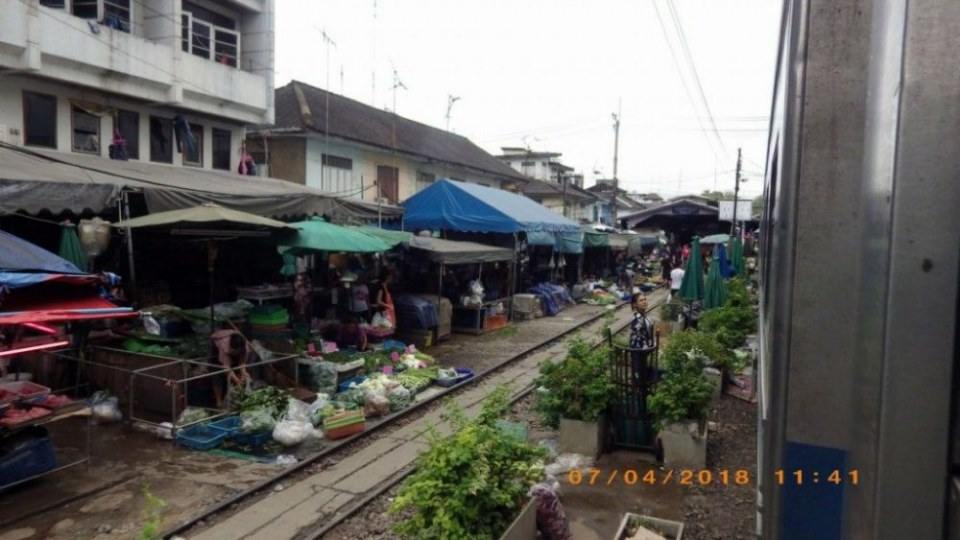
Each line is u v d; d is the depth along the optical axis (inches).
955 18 41.8
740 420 331.3
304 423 298.5
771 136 130.4
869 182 47.8
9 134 494.6
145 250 446.0
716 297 563.2
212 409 313.7
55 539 205.2
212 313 342.6
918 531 42.4
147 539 156.5
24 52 482.6
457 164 1088.8
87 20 527.8
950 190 41.6
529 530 176.9
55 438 291.0
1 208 312.7
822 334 53.5
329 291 482.9
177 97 609.0
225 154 714.8
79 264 341.7
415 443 306.0
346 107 1012.5
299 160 812.0
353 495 244.8
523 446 187.6
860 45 52.1
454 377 419.2
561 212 1605.6
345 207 558.3
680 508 227.9
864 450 45.5
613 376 282.5
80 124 553.3
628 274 1071.0
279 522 221.8
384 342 480.1
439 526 155.6
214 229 341.1
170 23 605.3
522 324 698.2
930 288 41.9
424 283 630.5
